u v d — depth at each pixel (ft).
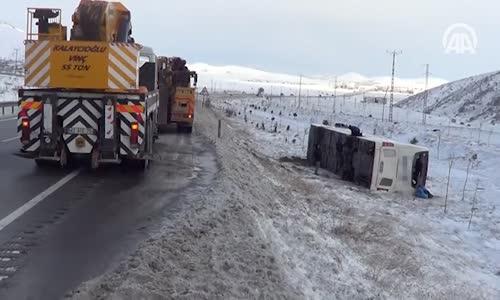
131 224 26.73
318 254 31.68
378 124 153.17
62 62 39.01
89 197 32.60
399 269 35.37
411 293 30.53
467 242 48.06
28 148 38.73
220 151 59.36
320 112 218.18
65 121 39.01
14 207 29.48
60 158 39.60
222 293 19.42
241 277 21.67
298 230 34.73
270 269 23.81
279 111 226.58
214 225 26.89
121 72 39.45
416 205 61.16
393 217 52.21
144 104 39.45
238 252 24.14
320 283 26.81
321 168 84.84
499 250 46.21
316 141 87.76
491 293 34.24
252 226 29.12
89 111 39.14
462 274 38.11
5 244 22.95
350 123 165.37
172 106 85.56
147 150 42.78
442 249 43.98
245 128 139.64
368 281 30.37
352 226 43.91
